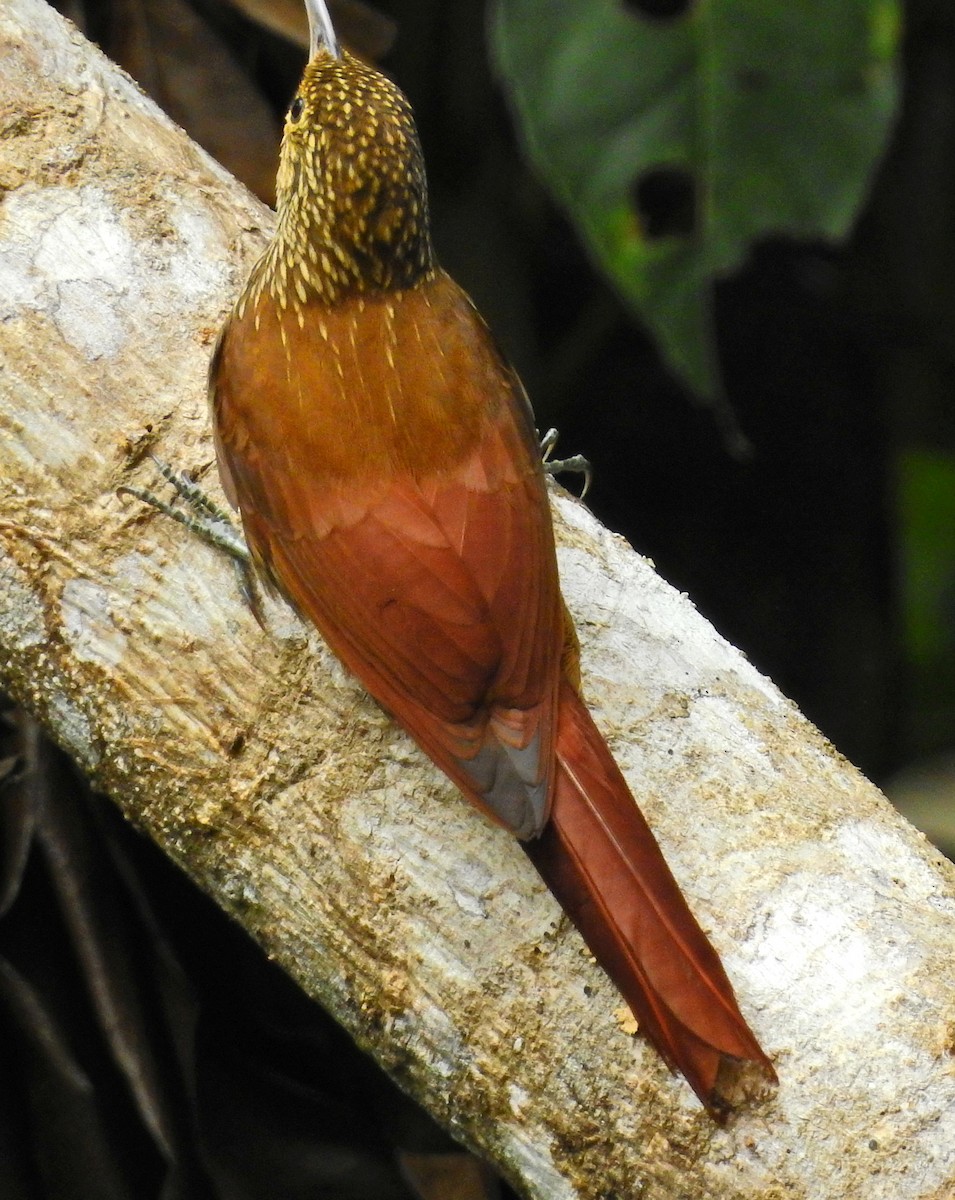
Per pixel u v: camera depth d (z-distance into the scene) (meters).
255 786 6.96
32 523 7.23
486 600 6.88
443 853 6.76
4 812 8.89
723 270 10.42
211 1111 8.80
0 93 7.87
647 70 10.35
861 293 15.27
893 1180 6.10
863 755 15.08
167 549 7.29
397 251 7.71
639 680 7.19
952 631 14.87
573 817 6.25
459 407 7.33
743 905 6.56
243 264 7.97
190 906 9.08
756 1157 6.20
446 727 6.62
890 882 6.72
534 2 10.34
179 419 7.49
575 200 10.40
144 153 8.01
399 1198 8.88
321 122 7.75
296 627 7.22
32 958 9.02
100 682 7.14
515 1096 6.50
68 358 7.44
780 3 10.32
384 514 7.08
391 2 13.95
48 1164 8.88
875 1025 6.30
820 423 15.57
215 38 10.23
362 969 6.74
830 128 10.38
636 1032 6.39
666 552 15.55
